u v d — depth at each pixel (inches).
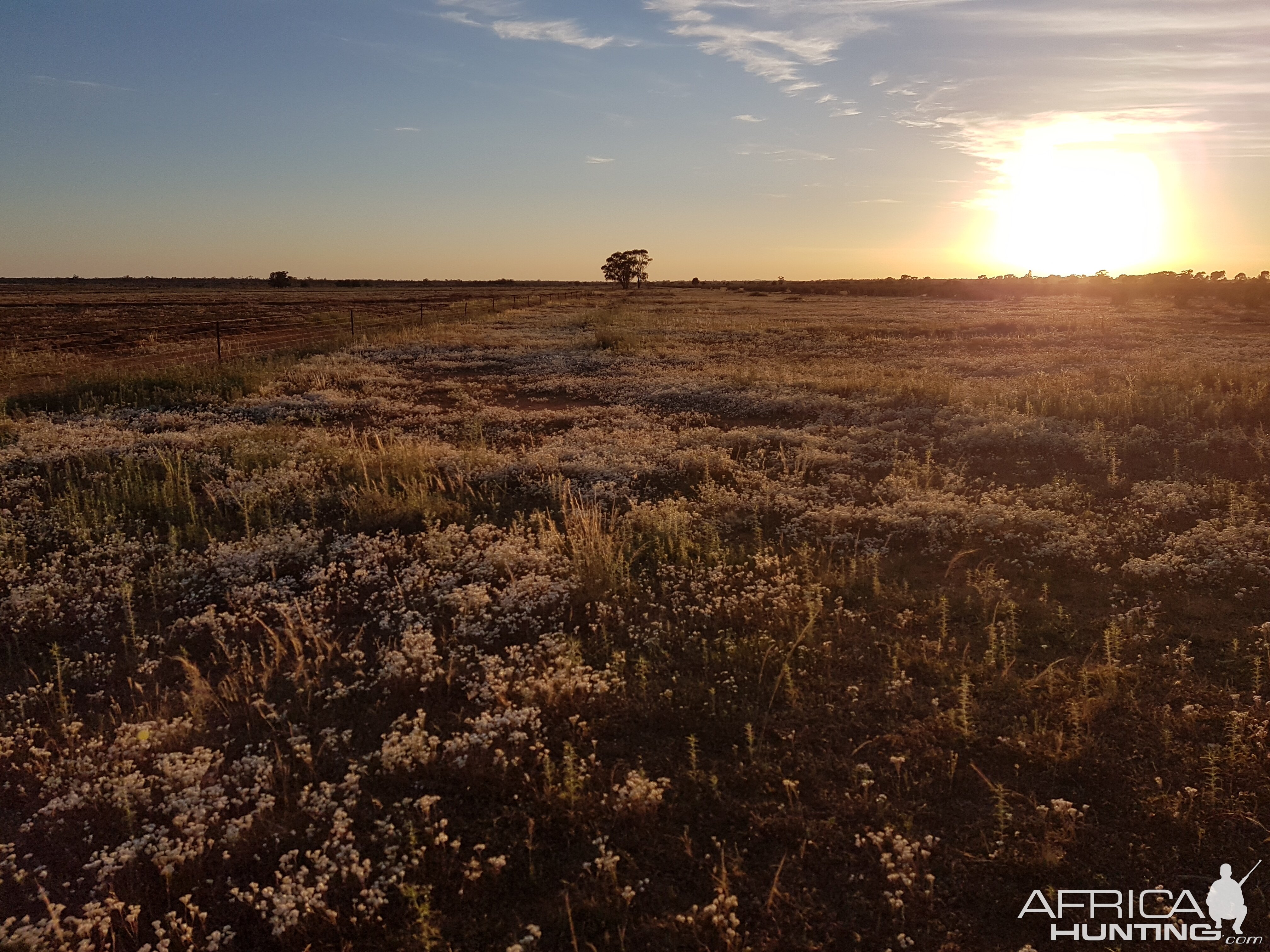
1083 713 209.9
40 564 327.0
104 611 285.9
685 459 485.4
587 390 815.1
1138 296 2452.0
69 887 163.8
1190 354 977.5
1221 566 297.3
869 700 222.4
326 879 158.1
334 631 272.1
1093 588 292.8
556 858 168.6
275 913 151.8
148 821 179.6
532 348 1206.3
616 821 177.3
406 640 252.5
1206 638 251.0
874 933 148.8
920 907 154.3
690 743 197.3
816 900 156.7
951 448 514.3
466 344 1241.4
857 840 168.6
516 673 238.1
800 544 346.0
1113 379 737.0
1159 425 539.5
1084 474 445.7
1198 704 215.6
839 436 569.3
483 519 385.4
